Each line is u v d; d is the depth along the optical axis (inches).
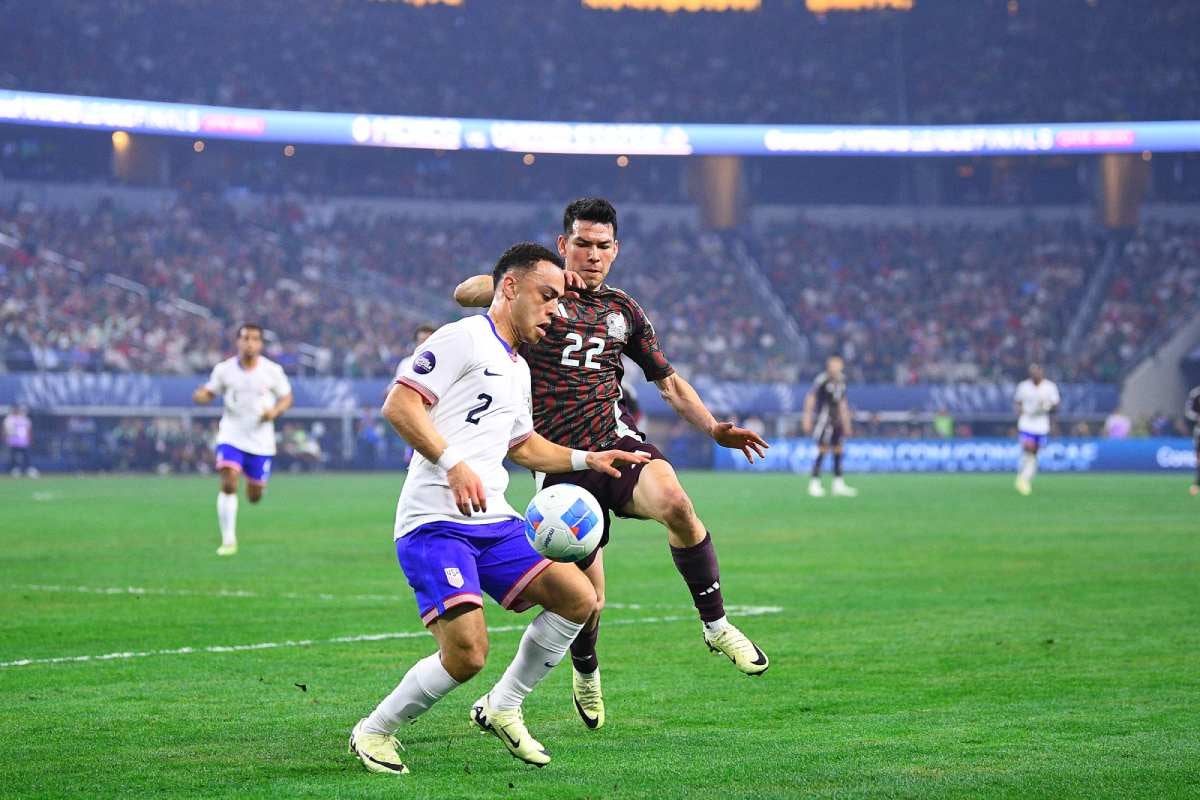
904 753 440.8
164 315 3521.2
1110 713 506.6
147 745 455.8
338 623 764.0
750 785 398.0
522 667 435.8
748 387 3558.1
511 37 4781.0
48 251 3673.7
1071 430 3686.0
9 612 807.1
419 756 443.8
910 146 4217.5
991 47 4773.6
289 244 4005.9
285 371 3415.4
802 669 609.3
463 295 490.0
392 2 4724.4
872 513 1750.7
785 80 4739.2
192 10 4407.0
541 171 4520.2
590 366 527.2
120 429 3275.1
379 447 3442.4
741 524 1555.1
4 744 457.1
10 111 3582.7
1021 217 4456.2
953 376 3826.3
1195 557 1147.9
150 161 4079.7
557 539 430.0
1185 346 3814.0
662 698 545.0
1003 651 655.8
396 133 4001.0
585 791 391.9
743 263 4286.4
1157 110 4522.6
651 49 4825.3
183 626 750.5
